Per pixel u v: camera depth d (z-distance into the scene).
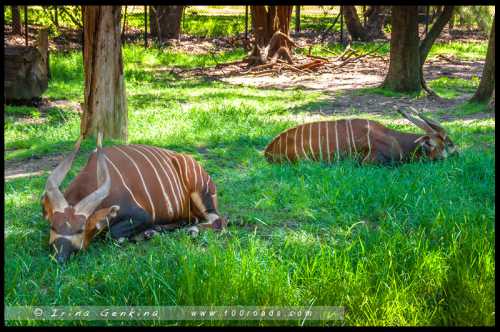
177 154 7.80
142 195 7.11
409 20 18.62
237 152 11.20
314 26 34.47
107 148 7.44
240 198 8.74
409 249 6.77
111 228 6.91
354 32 31.81
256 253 6.62
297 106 16.64
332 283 6.07
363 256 6.62
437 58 27.19
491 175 9.44
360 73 23.69
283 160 10.41
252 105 16.52
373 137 10.20
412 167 9.95
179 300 5.81
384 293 6.01
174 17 30.02
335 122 10.38
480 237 6.97
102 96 11.88
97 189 6.65
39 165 10.52
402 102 17.53
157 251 6.81
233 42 29.36
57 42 26.72
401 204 8.30
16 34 26.22
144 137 12.43
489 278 6.29
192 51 28.12
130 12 36.16
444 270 6.45
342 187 8.77
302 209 8.25
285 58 24.42
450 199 8.51
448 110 15.81
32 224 7.61
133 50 25.50
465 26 35.91
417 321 5.77
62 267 6.29
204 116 13.86
